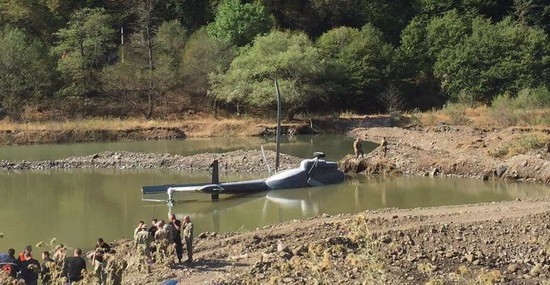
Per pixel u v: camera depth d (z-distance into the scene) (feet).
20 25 275.80
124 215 90.74
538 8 311.06
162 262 60.29
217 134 210.38
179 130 208.95
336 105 262.26
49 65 240.94
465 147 139.85
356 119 231.50
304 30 316.81
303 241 66.49
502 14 322.55
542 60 261.65
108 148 174.19
